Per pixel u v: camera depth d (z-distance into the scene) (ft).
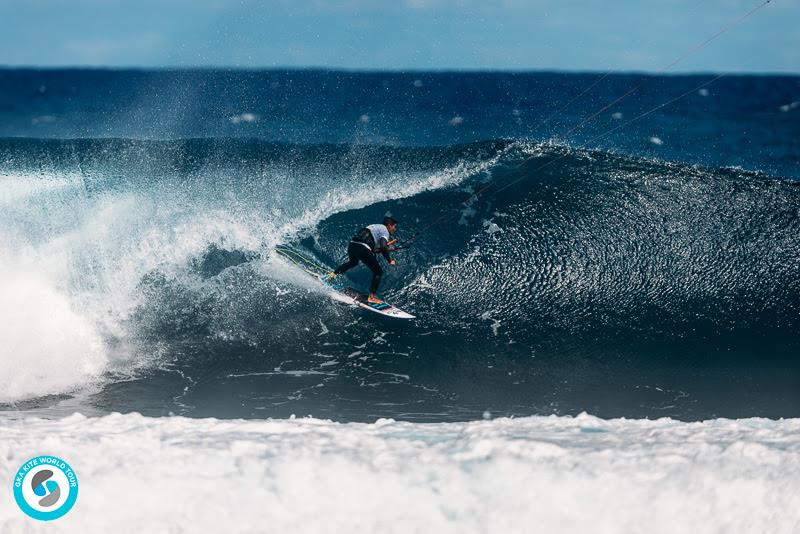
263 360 56.08
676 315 62.85
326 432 29.09
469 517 22.85
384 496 23.57
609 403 50.55
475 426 31.01
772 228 71.51
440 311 63.62
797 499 23.48
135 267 66.80
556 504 23.24
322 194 81.25
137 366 54.44
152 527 22.63
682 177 80.69
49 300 58.85
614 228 72.02
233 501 23.32
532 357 57.11
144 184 84.02
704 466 24.85
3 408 46.88
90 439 27.48
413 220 75.51
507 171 84.07
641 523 22.90
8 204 77.77
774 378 54.34
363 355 57.00
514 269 67.87
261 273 67.15
